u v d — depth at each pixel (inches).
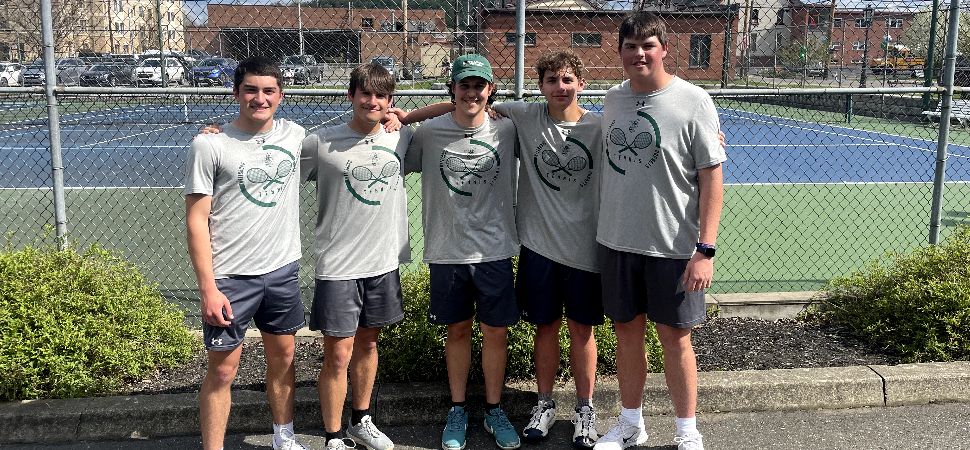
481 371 154.3
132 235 303.7
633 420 136.6
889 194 396.8
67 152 534.3
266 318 126.3
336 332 128.6
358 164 127.0
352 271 128.3
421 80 219.0
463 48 210.5
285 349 129.0
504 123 134.3
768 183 434.3
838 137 666.8
